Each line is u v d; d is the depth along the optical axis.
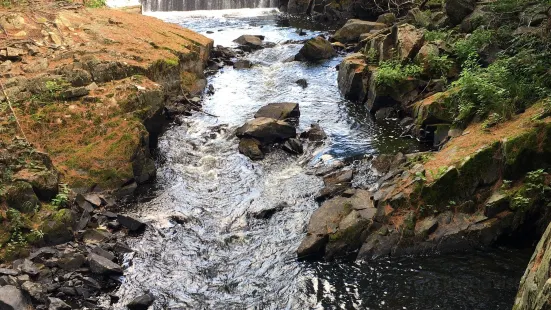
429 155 12.47
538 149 10.88
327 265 10.55
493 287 9.70
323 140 15.26
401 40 17.70
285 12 31.78
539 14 15.45
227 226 11.85
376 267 10.41
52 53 15.89
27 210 10.88
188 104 17.73
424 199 10.98
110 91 14.51
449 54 16.69
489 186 11.09
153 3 30.25
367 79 17.78
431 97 15.35
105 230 11.40
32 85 14.09
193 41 20.97
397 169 12.45
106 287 9.98
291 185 13.19
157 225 11.84
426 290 9.73
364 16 28.83
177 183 13.52
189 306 9.62
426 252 10.66
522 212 10.65
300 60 22.12
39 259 10.23
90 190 12.59
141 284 10.11
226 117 16.97
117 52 16.84
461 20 18.17
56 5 19.91
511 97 12.80
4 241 10.35
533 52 14.02
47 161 11.94
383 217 10.92
